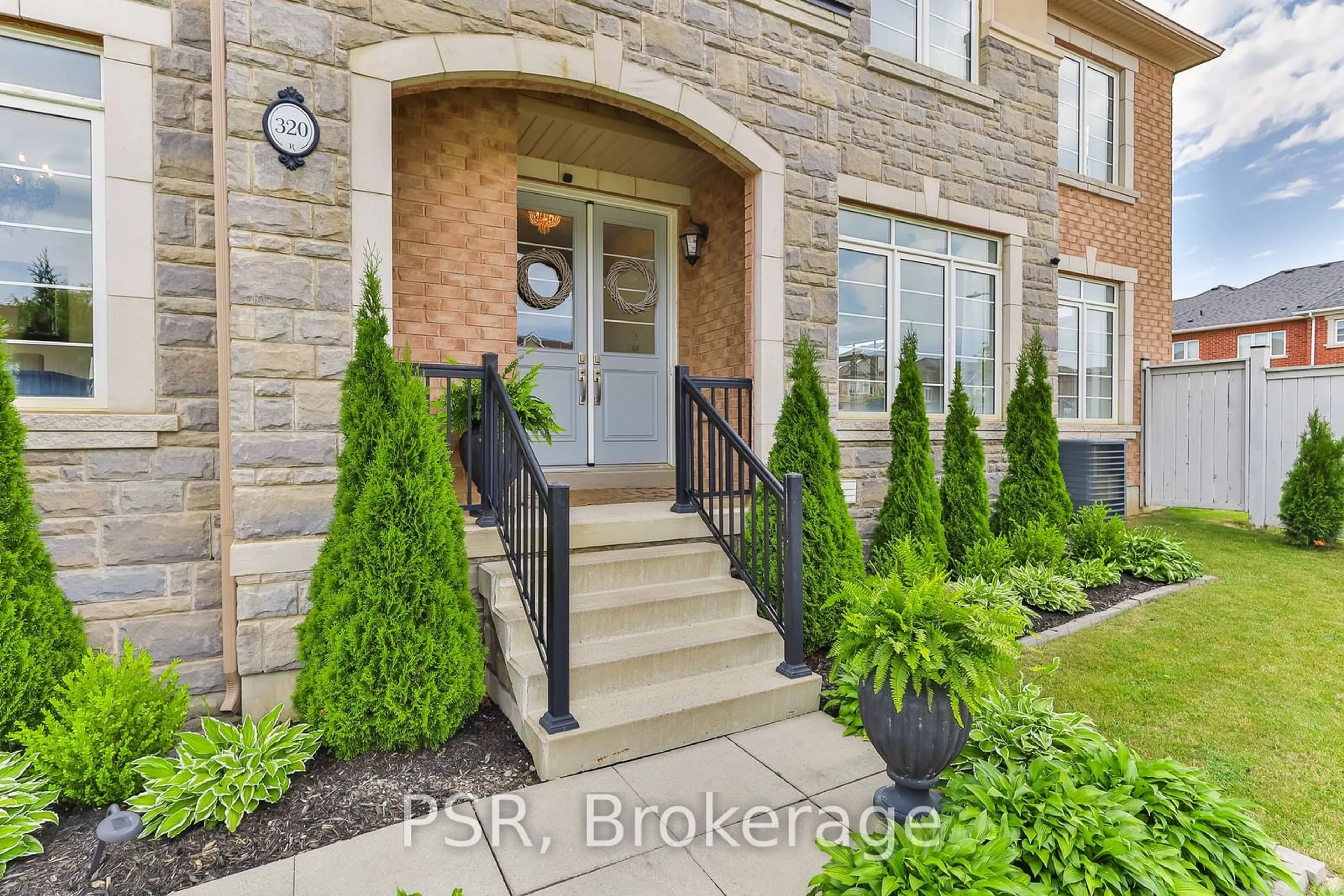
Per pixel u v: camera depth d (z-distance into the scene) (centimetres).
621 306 570
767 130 427
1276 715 297
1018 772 212
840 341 521
